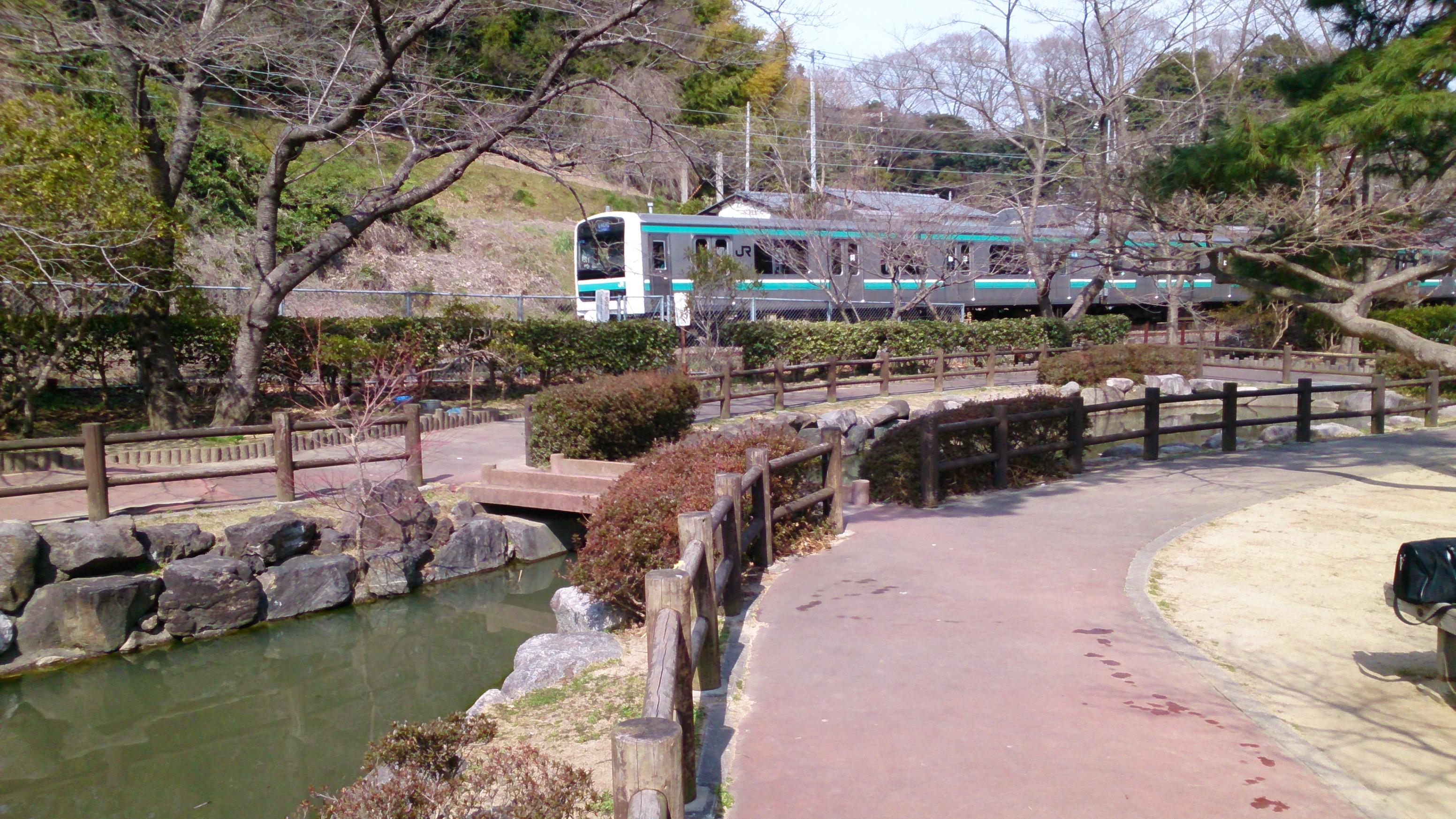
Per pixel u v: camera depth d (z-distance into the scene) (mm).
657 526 6289
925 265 23672
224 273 20812
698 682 4770
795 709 4527
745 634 5648
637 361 18312
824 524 8133
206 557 7965
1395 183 9750
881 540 7891
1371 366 22172
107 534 7512
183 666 7266
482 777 3637
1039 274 24938
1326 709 4461
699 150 18750
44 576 7316
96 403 13461
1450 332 22766
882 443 10328
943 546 7617
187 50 11500
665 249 22688
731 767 3965
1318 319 25203
